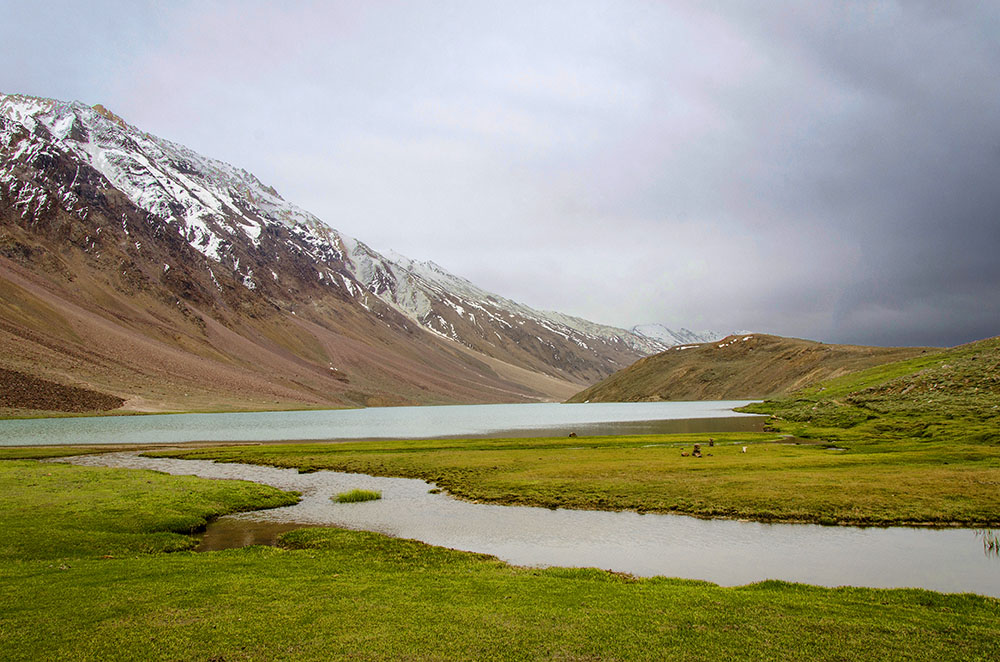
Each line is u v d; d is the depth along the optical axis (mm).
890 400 108688
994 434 69000
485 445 89375
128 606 20828
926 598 22734
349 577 25453
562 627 19094
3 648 17172
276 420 180250
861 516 39094
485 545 34219
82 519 37344
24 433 119625
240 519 41375
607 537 35781
